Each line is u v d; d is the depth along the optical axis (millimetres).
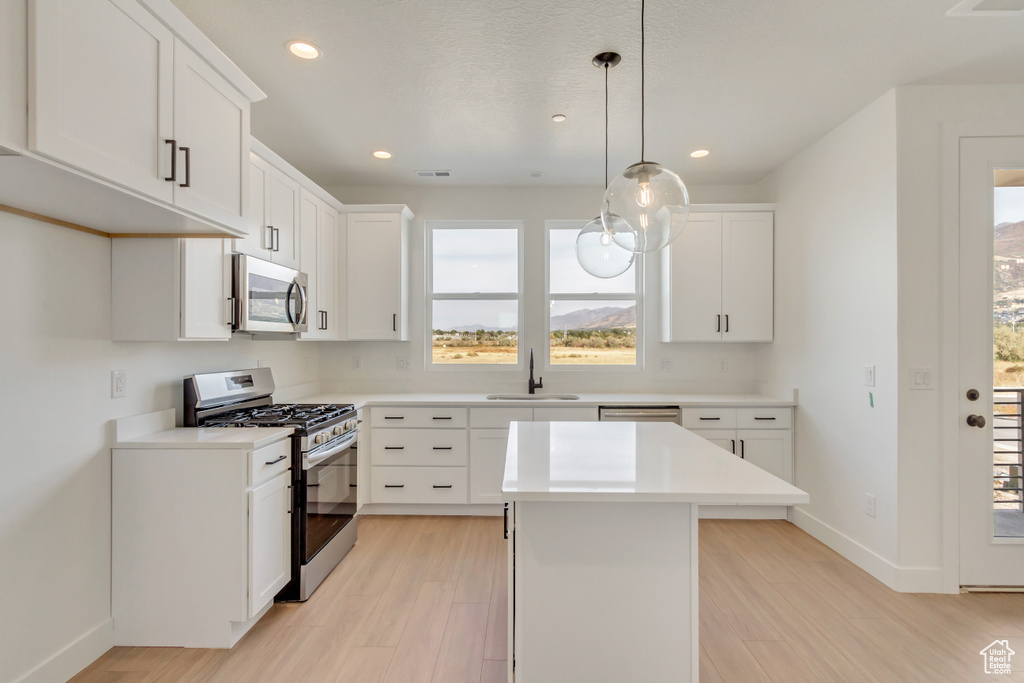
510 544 1661
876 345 2643
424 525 3346
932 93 2482
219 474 2006
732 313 3756
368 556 2857
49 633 1754
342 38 2059
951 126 2467
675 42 2096
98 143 1331
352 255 3686
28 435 1690
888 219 2547
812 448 3248
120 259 2041
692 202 4078
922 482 2479
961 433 2475
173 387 2371
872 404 2674
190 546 2006
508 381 4086
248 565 2006
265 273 2549
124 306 2033
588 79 2395
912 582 2467
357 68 2291
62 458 1811
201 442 2008
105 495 1994
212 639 2002
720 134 3066
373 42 2088
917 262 2484
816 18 1939
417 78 2383
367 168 3619
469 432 3475
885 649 1995
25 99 1137
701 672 1853
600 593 1543
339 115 2770
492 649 1994
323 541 2576
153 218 1769
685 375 4086
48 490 1757
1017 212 2498
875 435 2652
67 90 1231
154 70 1544
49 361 1769
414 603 2348
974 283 2479
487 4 1848
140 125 1486
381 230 3689
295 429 2348
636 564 1541
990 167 2477
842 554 2906
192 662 1912
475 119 2828
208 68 1812
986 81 2441
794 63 2266
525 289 4090
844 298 2908
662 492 1360
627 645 1546
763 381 3939
